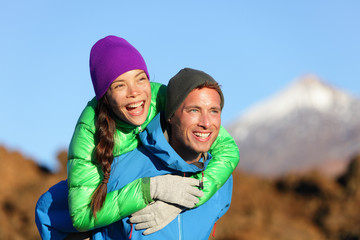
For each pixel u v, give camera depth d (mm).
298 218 32219
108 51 4090
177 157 4125
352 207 32406
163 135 4156
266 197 33094
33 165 31688
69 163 4188
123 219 4152
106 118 4133
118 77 4023
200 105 4078
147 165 4230
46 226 4430
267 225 28078
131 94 4031
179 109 4121
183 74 4141
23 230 24984
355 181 34719
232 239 26078
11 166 29812
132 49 4141
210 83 4105
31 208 25688
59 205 4438
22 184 28484
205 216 4359
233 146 4605
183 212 4266
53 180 27828
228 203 4625
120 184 4137
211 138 4156
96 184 4129
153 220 4074
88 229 4090
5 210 26203
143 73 4109
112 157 4102
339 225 30922
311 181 36156
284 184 36656
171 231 4180
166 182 4055
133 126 4219
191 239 4266
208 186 4266
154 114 4391
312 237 28609
